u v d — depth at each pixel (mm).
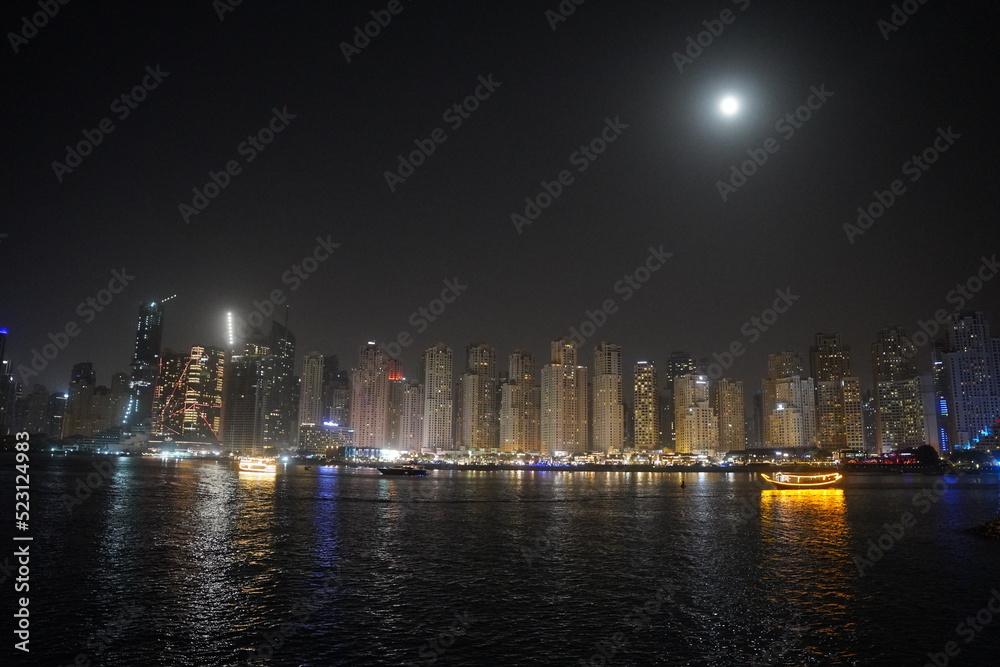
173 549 60250
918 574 52562
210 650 32594
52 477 179625
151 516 86812
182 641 33750
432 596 43875
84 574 48469
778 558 60188
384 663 31266
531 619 38594
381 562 56062
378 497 134125
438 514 99812
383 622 37625
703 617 39281
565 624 37656
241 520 85500
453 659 31875
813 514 105062
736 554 62469
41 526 73812
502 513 102812
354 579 48906
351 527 80562
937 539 73438
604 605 41969
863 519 97188
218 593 43656
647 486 196750
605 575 51562
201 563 53844
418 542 68438
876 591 46312
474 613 39719
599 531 80125
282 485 171750
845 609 41250
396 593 44594
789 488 181625
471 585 47406
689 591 46156
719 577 51125
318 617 38406
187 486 154000
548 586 47344
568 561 57781
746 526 86875
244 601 41750
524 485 198375
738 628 37094
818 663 31781
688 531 80750
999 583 49031
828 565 56594
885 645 34312
